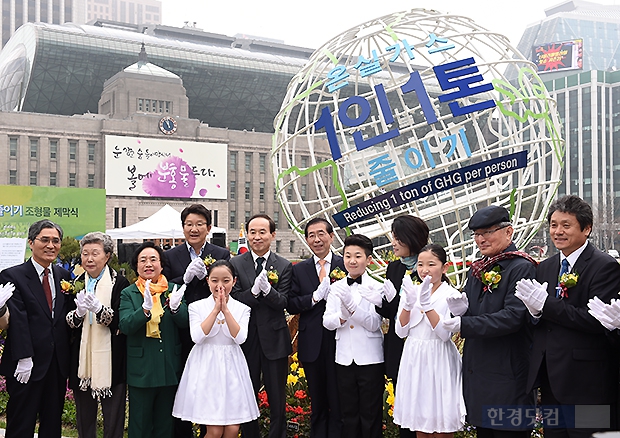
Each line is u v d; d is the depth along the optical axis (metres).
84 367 5.03
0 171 54.59
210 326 4.73
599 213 61.56
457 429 4.32
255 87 74.69
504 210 4.36
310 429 5.52
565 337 3.91
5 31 115.25
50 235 5.00
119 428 5.29
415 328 4.52
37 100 69.12
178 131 60.94
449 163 5.64
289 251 66.31
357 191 5.96
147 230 24.59
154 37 74.94
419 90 5.74
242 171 64.62
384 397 5.91
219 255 5.70
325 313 5.04
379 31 6.21
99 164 57.84
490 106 5.74
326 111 5.96
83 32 66.38
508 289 4.16
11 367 4.86
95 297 4.82
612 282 3.89
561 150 6.27
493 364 4.16
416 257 4.93
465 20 6.36
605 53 118.19
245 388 4.87
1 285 4.77
